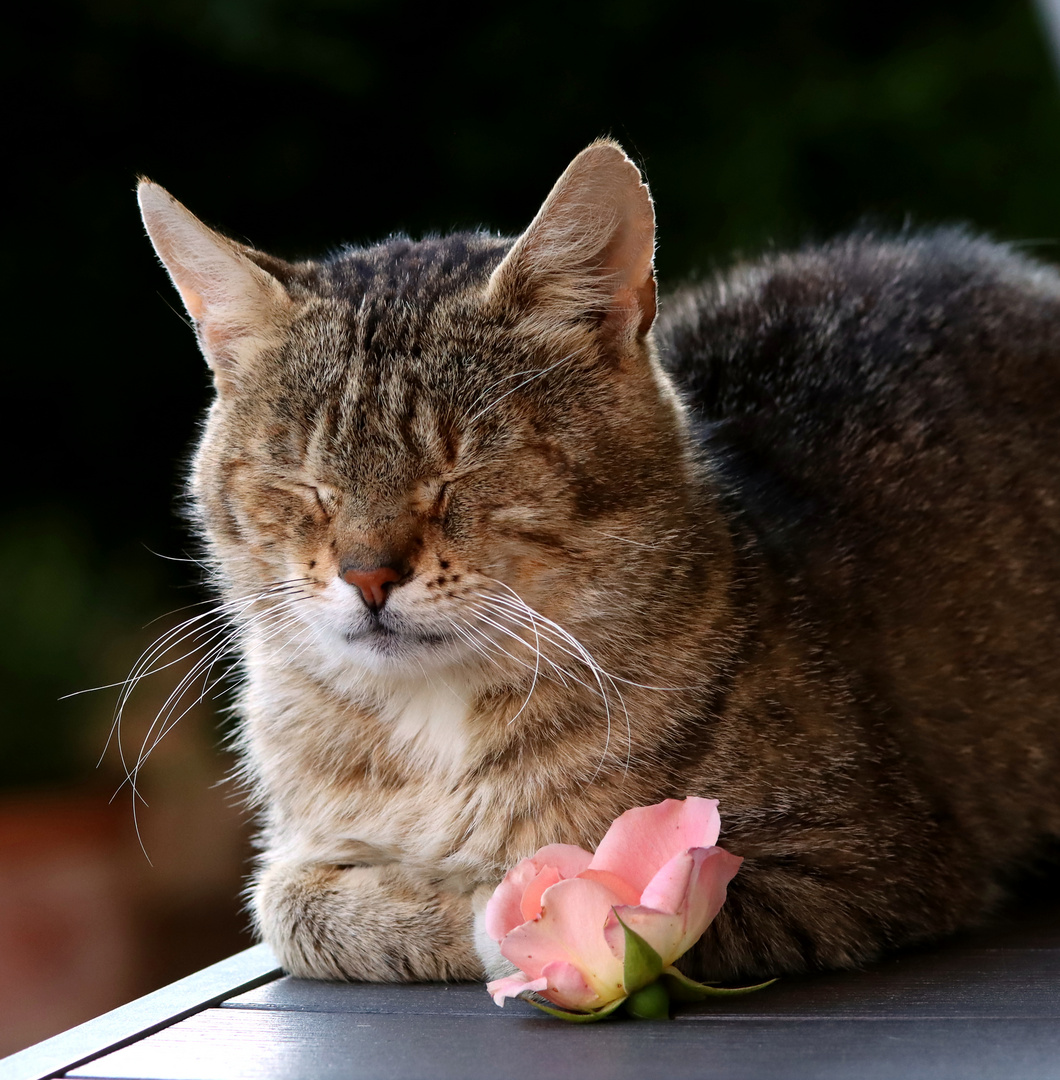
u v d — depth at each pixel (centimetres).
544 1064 218
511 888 244
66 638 793
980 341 397
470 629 292
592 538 297
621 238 306
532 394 297
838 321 404
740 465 359
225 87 754
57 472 793
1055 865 377
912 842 302
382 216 801
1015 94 870
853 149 853
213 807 736
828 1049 219
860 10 891
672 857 241
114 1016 264
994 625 358
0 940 662
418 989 284
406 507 290
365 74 769
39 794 738
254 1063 231
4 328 737
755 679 302
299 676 319
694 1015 244
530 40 835
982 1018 234
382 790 310
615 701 294
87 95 729
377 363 299
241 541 317
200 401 775
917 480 364
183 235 324
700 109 857
